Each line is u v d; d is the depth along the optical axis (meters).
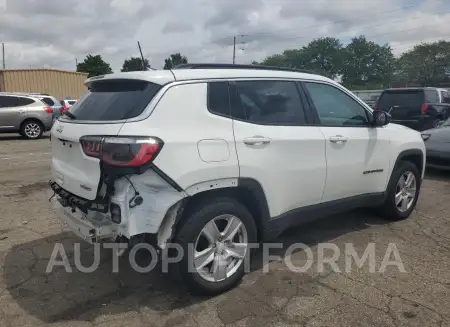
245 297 3.35
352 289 3.47
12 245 4.40
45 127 15.89
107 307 3.22
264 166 3.49
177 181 2.98
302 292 3.43
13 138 15.96
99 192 3.03
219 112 3.34
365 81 81.19
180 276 3.26
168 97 3.10
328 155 4.07
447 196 6.43
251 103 3.58
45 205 5.86
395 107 12.38
